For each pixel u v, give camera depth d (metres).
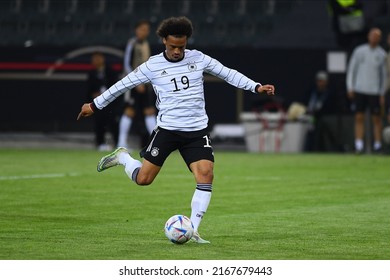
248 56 84.19
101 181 51.06
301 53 84.31
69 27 100.00
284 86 84.44
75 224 34.78
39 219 36.00
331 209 40.09
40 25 100.00
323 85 82.50
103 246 29.67
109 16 100.44
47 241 30.56
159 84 31.16
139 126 86.88
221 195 45.41
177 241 29.94
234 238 31.69
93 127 86.44
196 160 30.84
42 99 85.31
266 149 83.25
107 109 80.19
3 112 85.38
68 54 84.94
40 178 52.22
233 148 87.56
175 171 58.41
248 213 38.59
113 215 37.53
